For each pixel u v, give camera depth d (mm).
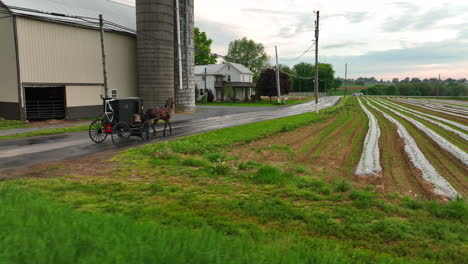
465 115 39688
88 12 33875
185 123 28484
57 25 28516
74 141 18078
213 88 73188
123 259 3682
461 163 13602
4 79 27125
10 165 11914
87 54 31391
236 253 4324
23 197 6633
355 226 6859
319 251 5094
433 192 9406
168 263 3775
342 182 9609
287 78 74500
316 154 15336
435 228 6867
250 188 9617
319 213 7551
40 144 16922
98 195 8352
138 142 17875
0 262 3379
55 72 28625
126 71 35969
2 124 24469
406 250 5902
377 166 12469
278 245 5230
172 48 36812
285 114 40312
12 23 25562
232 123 28625
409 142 18422
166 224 6453
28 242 3865
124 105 16984
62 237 4137
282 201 8328
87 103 31766
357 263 5133
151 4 34312
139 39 35312
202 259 3916
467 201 8594
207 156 13914
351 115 39562
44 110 30266
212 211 7527
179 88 39812
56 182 9445
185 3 38812
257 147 17047
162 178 10500
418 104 68750
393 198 8836
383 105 64250
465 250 5953
